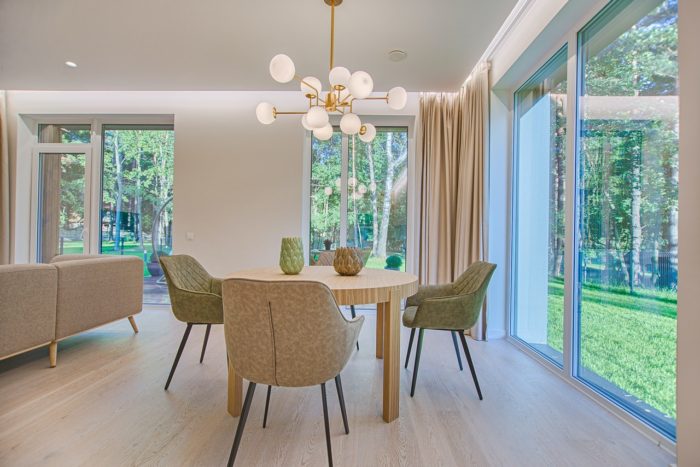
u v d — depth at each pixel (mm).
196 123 4359
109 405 1990
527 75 3006
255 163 4332
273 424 1813
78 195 4609
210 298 2156
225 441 1653
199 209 4359
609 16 2059
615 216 1980
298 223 4305
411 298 2623
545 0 2400
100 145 4586
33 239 4578
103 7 2561
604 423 1844
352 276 2141
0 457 1511
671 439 1605
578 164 2320
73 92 4434
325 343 1378
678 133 1489
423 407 2010
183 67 3484
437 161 3840
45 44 3078
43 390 2178
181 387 2234
